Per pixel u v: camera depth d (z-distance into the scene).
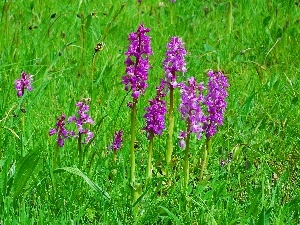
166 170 5.82
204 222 4.98
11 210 4.91
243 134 6.70
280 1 11.36
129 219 5.06
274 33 9.80
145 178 5.52
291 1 11.03
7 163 5.16
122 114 6.94
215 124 5.59
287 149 6.57
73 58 8.65
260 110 7.37
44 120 6.70
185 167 5.40
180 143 5.38
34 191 5.34
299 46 9.39
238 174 5.68
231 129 6.84
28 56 8.43
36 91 7.11
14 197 4.99
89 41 9.26
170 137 5.80
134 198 5.09
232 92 7.68
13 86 7.42
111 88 7.73
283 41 9.48
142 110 7.02
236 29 10.23
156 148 6.34
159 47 9.41
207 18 10.73
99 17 10.37
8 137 6.07
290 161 6.31
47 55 8.48
